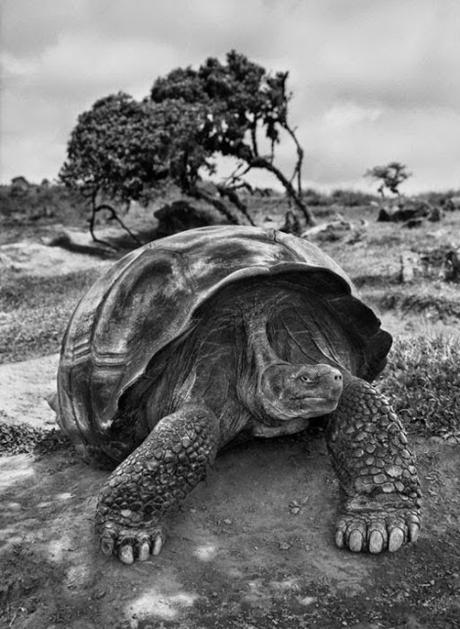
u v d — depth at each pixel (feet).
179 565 5.05
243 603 4.70
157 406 5.75
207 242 6.35
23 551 5.29
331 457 5.60
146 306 5.97
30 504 6.10
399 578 4.94
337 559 5.11
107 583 4.89
